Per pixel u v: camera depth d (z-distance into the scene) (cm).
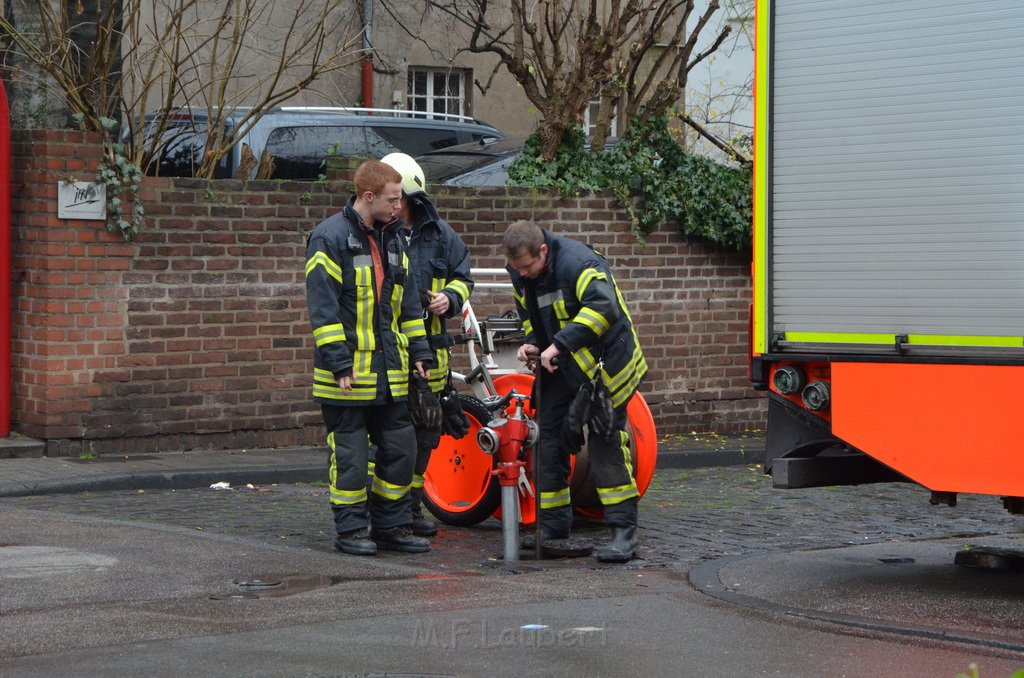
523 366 1053
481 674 589
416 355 904
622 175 1462
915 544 962
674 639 662
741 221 1498
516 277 908
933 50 750
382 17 2236
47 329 1198
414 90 2433
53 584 746
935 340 752
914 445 755
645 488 965
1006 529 1045
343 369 862
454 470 1019
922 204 755
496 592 760
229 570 798
